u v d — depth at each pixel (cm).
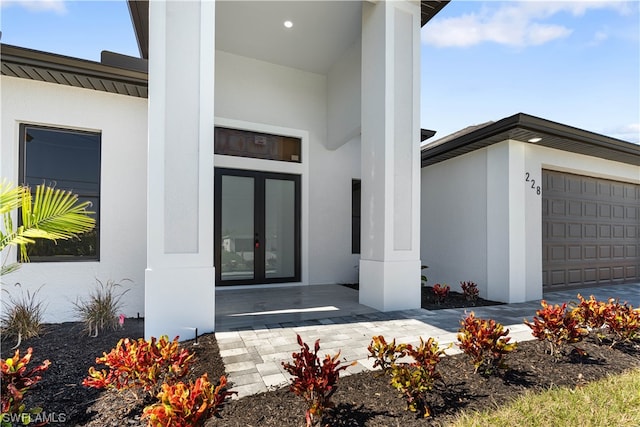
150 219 345
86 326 384
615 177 730
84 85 425
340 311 471
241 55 688
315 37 628
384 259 474
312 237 740
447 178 698
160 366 218
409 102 502
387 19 487
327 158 765
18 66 377
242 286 676
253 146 700
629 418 206
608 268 741
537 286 591
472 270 629
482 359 259
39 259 417
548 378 259
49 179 430
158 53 354
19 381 189
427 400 219
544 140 570
